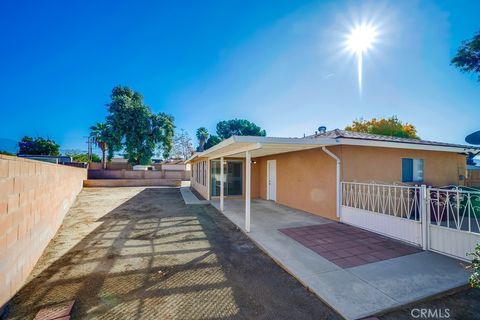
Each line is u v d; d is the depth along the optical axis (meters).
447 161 9.59
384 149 7.96
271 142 5.74
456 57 9.46
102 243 5.34
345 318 2.58
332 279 3.45
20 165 3.36
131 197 13.59
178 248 5.02
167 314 2.68
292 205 9.81
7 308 2.77
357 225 6.48
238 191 13.36
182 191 17.05
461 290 3.21
